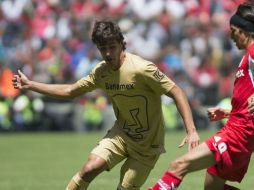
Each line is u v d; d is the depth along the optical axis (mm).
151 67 21625
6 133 66938
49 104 67062
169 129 68812
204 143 20734
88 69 69812
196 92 71188
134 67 21688
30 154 50344
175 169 20562
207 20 80938
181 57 74875
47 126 67625
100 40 21125
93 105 67688
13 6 80438
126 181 22797
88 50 72312
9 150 53000
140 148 22594
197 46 76812
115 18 78562
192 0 82875
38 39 76875
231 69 74812
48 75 70438
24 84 23734
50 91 23625
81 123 67625
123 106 22453
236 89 20891
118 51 21547
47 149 53594
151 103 22266
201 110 69062
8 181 35969
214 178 22344
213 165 21188
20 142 58750
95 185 33438
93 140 60094
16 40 76688
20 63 72375
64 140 60281
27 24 78812
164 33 77750
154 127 22578
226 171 20969
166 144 56000
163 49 75688
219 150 20484
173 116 68938
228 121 21000
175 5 81812
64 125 67750
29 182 35562
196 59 75188
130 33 75875
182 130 69375
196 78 72625
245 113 20578
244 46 21203
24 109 66750
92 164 22031
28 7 80688
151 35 76875
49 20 78312
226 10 81750
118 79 22000
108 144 22609
